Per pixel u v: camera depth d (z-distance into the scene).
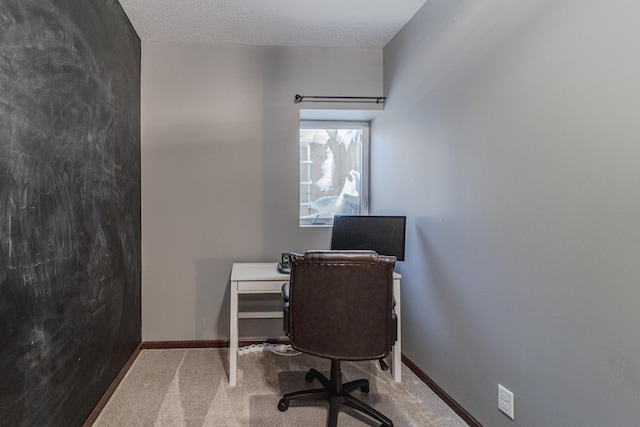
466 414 1.83
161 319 2.78
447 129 2.00
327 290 1.67
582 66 1.18
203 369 2.42
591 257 1.17
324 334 1.69
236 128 2.84
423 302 2.28
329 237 2.94
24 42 1.22
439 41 2.08
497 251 1.60
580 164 1.20
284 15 2.39
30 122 1.26
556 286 1.30
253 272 2.40
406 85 2.51
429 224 2.20
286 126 2.88
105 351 1.96
